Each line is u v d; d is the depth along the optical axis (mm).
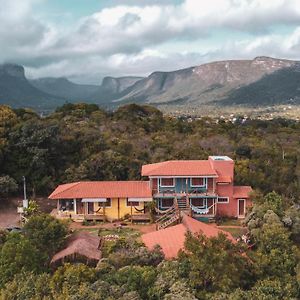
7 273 27219
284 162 64625
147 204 47125
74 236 34312
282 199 47469
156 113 102250
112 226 45531
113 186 48906
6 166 56062
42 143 58031
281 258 31312
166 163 50281
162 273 25797
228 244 27438
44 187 56312
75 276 25250
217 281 25391
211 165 49875
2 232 34938
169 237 34031
